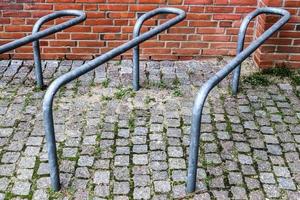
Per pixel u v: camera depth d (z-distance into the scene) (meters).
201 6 4.40
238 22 4.50
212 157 3.21
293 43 4.32
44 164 3.11
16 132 3.46
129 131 3.50
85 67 2.65
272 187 2.96
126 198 2.83
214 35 4.56
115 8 4.39
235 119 3.68
